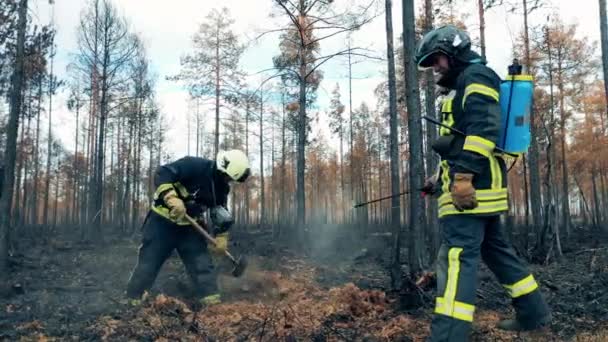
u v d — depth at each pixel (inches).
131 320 157.5
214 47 933.8
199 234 202.7
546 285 226.5
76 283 265.0
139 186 1311.5
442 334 113.6
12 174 373.1
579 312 164.1
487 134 112.7
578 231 914.7
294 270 323.6
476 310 165.5
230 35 932.0
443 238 123.0
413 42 191.0
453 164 120.9
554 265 350.0
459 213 119.1
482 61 125.9
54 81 909.8
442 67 127.5
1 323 157.1
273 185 1488.7
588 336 134.9
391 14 364.8
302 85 606.9
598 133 984.3
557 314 161.2
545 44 690.2
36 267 348.8
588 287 216.1
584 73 812.6
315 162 1576.0
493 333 135.4
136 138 1182.9
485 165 114.0
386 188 1477.6
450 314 113.8
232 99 916.0
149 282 195.5
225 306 179.5
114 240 710.5
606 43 525.3
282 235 808.9
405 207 938.1
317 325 146.0
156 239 196.4
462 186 112.7
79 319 161.6
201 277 195.2
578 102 856.3
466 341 113.5
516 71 120.5
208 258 201.2
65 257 427.8
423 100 614.5
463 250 117.3
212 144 1230.3
